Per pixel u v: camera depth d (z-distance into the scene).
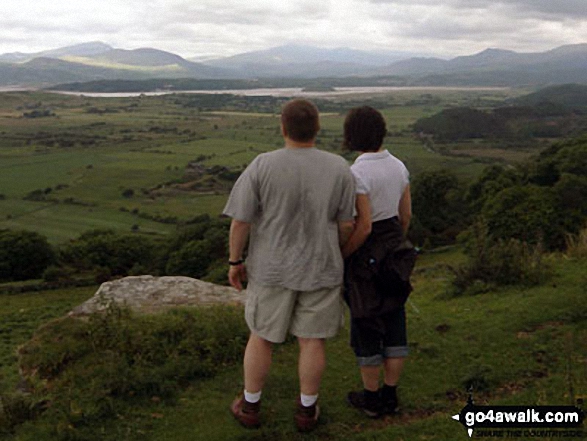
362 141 3.99
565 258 9.41
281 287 3.71
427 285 10.84
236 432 4.09
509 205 39.84
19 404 4.47
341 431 4.13
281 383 4.94
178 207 103.62
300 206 3.62
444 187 58.12
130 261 56.47
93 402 4.44
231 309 6.52
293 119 3.62
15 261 54.72
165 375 4.98
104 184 125.38
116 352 5.32
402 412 4.41
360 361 4.16
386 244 3.90
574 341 5.52
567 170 51.31
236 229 3.72
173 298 7.38
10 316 31.05
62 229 87.38
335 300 3.79
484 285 8.20
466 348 5.62
